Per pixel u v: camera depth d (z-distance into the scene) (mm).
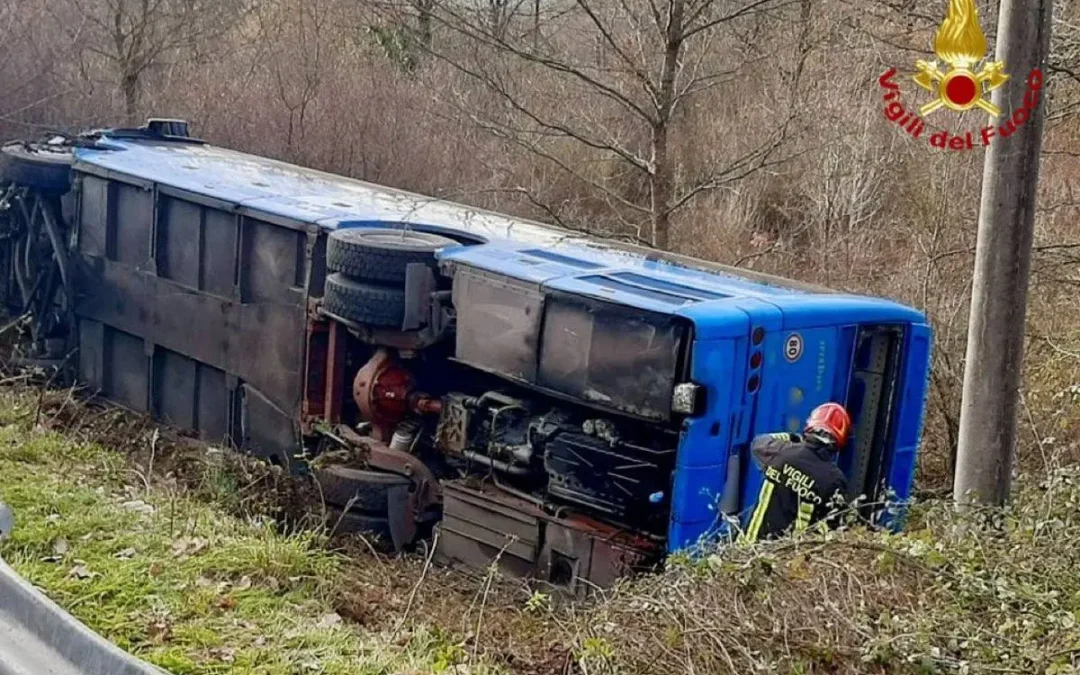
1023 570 5816
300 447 8883
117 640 5520
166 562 6500
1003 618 5418
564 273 7559
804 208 17531
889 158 15688
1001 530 6520
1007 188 6773
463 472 8047
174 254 10055
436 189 18953
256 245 9258
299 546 6898
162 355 10344
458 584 7426
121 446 9523
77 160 11023
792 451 6703
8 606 4781
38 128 18938
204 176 10312
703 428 6785
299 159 19766
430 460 8336
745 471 7105
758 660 5137
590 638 5500
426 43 14297
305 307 8766
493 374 7711
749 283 8086
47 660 4539
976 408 6980
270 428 9125
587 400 7082
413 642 5891
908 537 6402
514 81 14039
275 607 6137
